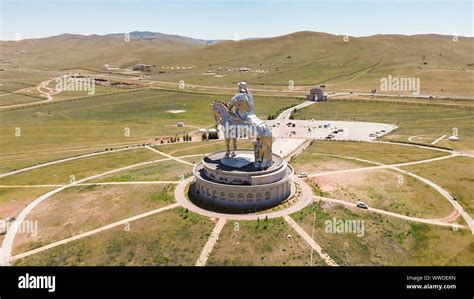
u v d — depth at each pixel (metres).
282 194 84.38
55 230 75.50
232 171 82.88
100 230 74.62
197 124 183.50
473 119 168.38
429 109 192.88
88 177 104.88
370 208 81.69
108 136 160.25
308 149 129.88
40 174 108.81
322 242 69.19
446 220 78.00
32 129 172.88
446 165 107.62
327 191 89.38
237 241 69.12
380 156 118.50
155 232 72.88
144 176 102.81
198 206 82.12
